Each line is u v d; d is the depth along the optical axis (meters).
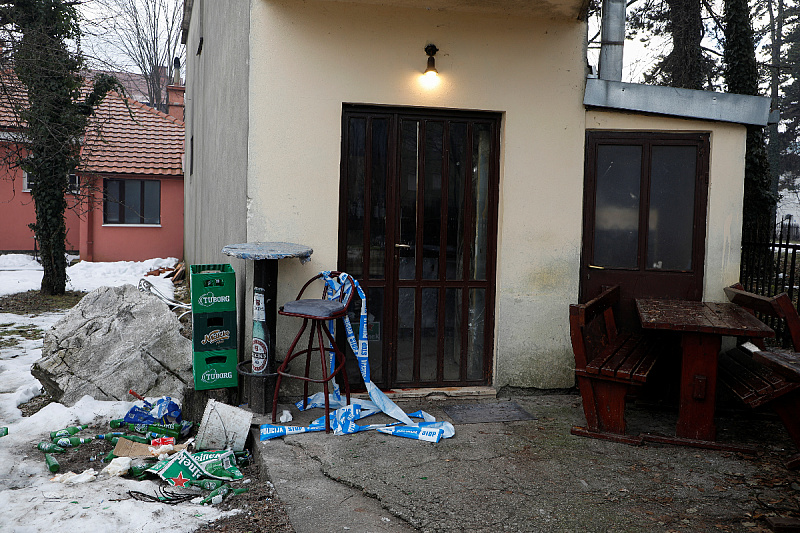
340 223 5.38
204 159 9.34
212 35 7.95
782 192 33.22
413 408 5.27
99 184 18.83
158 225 19.45
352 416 4.73
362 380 5.46
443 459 4.13
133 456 4.41
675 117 5.58
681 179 5.67
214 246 7.50
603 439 4.57
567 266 5.66
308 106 5.13
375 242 5.47
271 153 5.07
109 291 6.19
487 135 5.61
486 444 4.43
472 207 5.63
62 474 4.17
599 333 5.14
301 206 5.16
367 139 5.38
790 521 3.23
